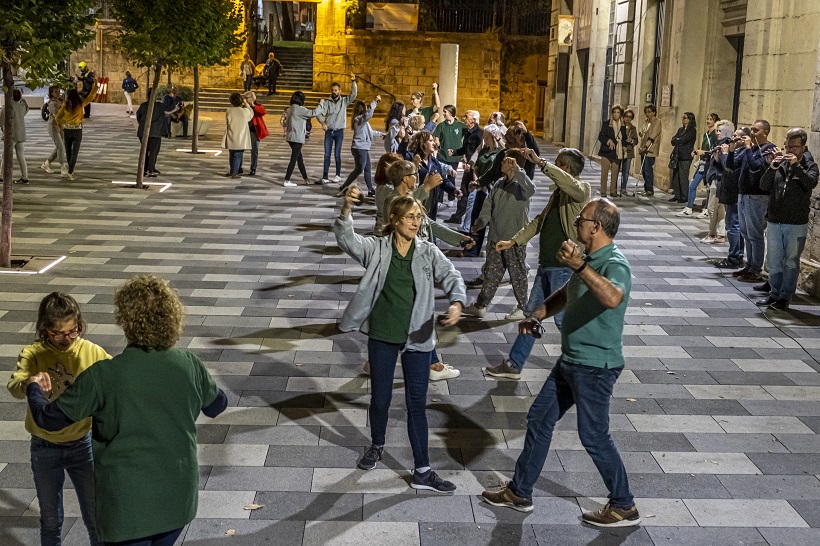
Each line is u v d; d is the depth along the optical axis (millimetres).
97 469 3650
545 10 40562
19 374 4113
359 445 6164
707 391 7414
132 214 14484
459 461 5980
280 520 5145
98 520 3643
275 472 5730
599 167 23969
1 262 10633
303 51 43375
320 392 7113
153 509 3611
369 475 5727
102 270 10742
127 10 16406
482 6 40125
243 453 5992
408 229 5348
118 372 3631
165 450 3646
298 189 17891
